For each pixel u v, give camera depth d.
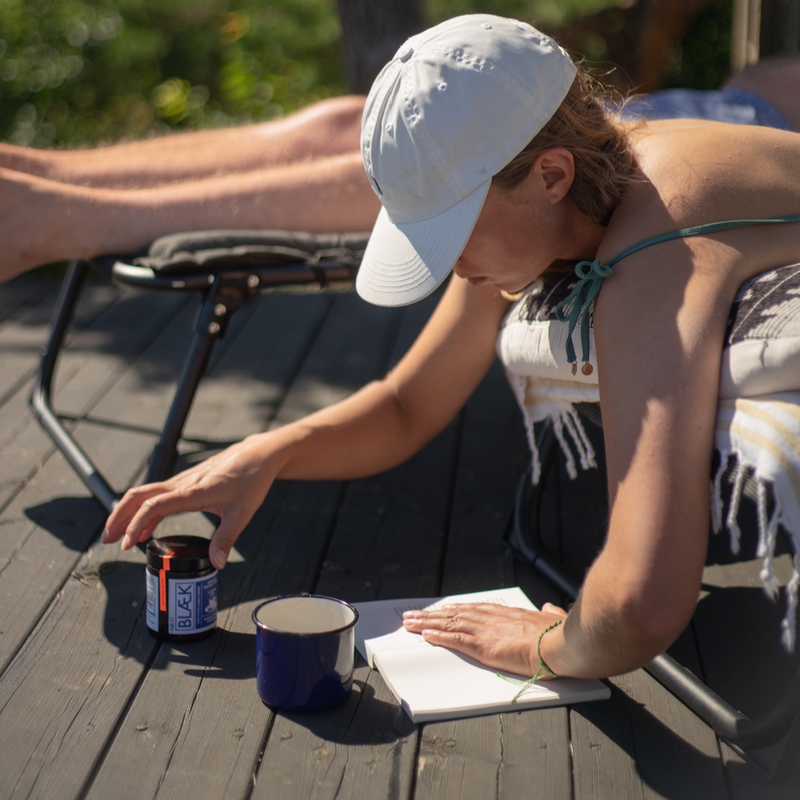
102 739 1.08
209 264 1.60
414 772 1.04
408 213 1.09
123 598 1.42
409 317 2.99
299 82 6.45
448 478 1.94
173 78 6.96
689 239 1.03
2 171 1.80
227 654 1.28
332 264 1.71
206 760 1.05
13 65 6.07
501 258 1.11
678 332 0.97
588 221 1.13
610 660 0.99
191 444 2.07
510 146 1.03
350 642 1.15
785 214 1.08
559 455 2.03
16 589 1.44
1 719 1.12
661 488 0.92
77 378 2.45
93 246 1.81
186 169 2.34
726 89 2.25
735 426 0.94
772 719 1.03
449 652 1.25
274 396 2.36
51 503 1.76
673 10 4.48
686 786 1.03
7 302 3.10
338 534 1.68
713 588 1.50
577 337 1.18
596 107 1.11
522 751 1.08
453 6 6.84
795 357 0.92
